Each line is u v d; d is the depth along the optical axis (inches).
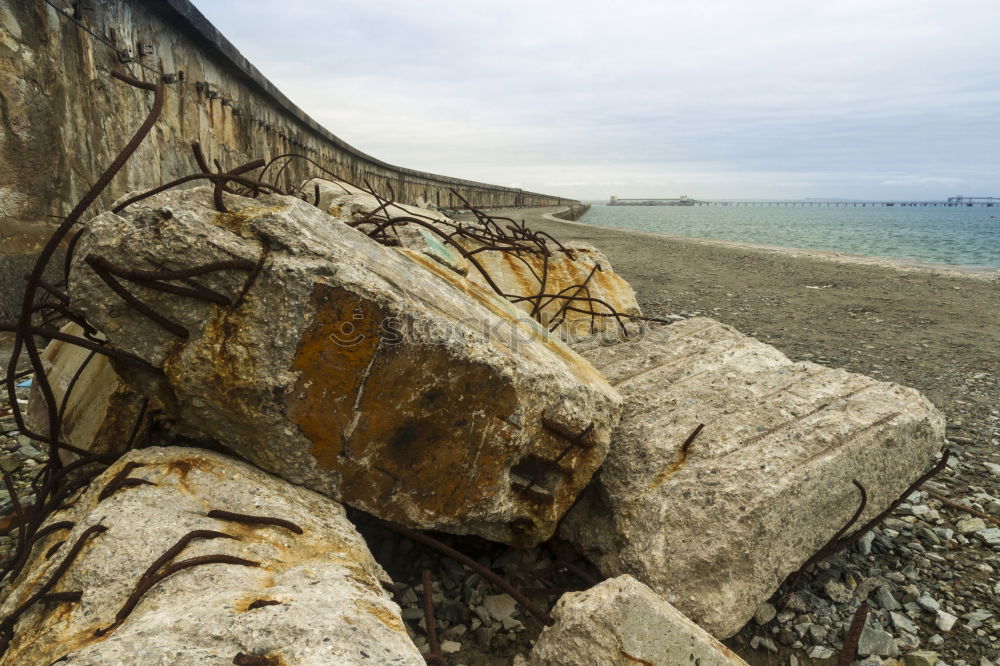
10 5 204.4
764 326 340.5
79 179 238.4
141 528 70.8
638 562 102.7
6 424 155.2
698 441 114.7
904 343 306.3
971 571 123.5
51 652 59.2
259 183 94.3
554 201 3654.0
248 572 67.0
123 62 270.2
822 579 117.8
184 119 337.1
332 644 53.8
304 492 90.5
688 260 663.8
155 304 82.5
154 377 87.7
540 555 120.6
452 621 103.8
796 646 102.3
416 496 94.8
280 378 83.4
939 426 122.8
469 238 227.3
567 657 81.3
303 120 611.2
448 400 90.3
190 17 322.0
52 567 70.3
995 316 377.4
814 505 106.7
